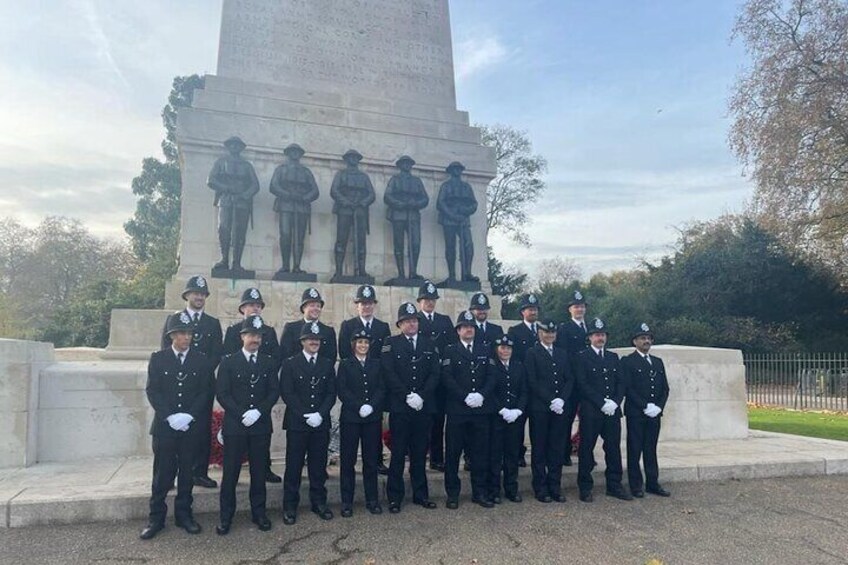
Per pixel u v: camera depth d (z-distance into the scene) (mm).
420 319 9758
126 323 12250
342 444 8023
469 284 14703
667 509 8359
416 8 16578
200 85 46719
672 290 37000
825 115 27797
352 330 9117
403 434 8227
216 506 7902
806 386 24250
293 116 14648
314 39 15406
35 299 55781
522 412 8641
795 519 7945
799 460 10492
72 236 58375
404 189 14344
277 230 14242
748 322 33750
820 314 35656
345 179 13992
